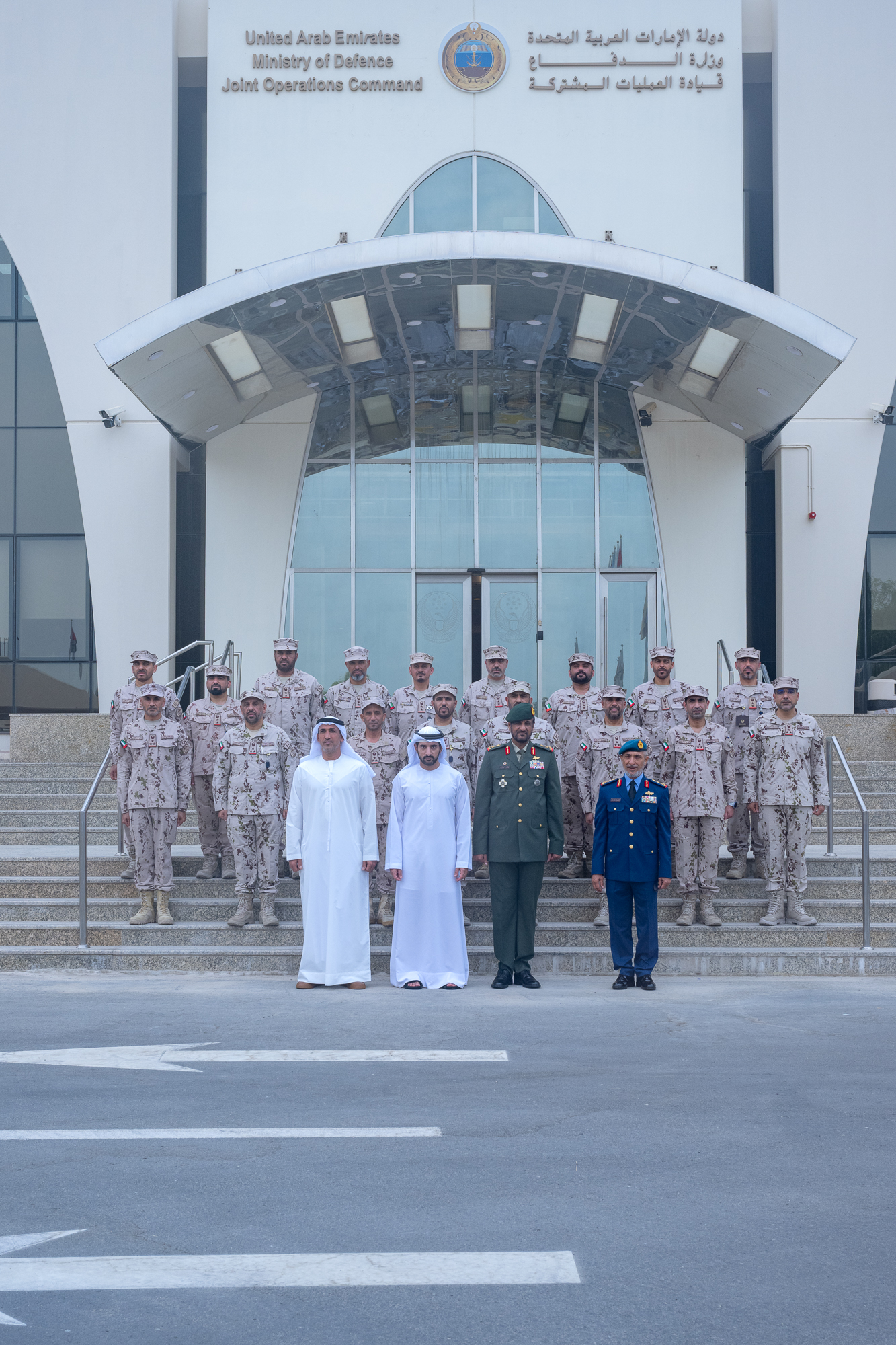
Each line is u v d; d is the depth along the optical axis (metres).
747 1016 7.74
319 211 17.91
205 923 10.13
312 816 9.02
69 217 18.17
